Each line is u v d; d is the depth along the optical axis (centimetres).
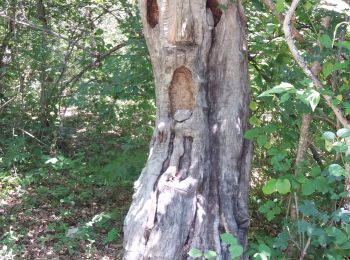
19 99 704
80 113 760
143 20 332
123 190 545
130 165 486
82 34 638
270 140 366
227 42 327
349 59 295
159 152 325
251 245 312
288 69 355
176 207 301
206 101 325
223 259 295
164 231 294
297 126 359
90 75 650
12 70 690
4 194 532
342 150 272
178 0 309
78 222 475
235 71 330
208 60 328
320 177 287
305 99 255
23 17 644
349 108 272
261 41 419
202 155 317
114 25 670
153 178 315
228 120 327
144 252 293
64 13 672
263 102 386
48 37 659
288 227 304
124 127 645
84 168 583
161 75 326
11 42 684
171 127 322
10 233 429
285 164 301
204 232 301
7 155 605
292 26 339
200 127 319
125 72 510
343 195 280
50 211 501
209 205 313
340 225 314
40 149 641
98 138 664
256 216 418
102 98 623
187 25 311
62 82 683
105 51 595
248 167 334
